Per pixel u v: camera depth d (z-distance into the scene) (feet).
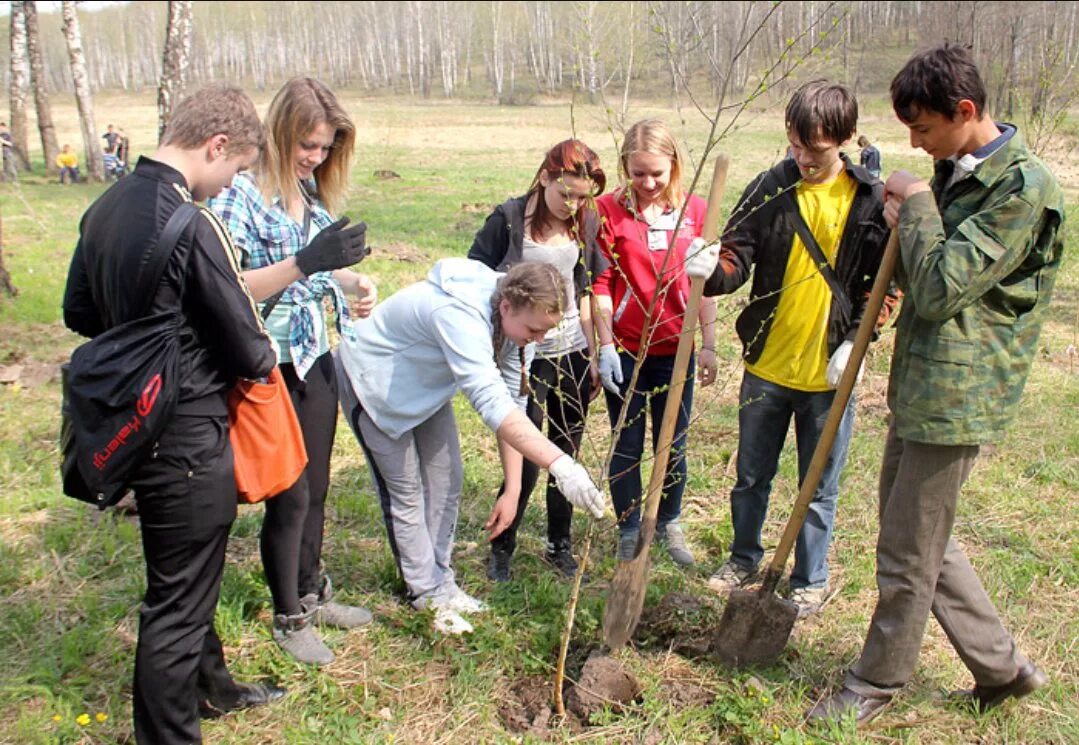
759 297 12.05
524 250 12.30
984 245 8.45
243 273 9.25
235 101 8.51
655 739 9.94
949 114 8.61
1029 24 88.02
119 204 8.16
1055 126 25.90
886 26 194.70
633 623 10.71
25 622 11.78
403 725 10.19
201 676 9.90
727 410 19.85
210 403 8.57
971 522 14.92
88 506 15.05
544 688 10.74
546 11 257.14
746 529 13.04
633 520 13.83
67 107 233.14
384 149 103.50
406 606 12.41
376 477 11.75
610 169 43.68
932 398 9.11
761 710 10.27
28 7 81.20
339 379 11.85
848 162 11.48
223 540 9.04
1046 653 11.48
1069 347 23.67
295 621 11.14
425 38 314.14
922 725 10.23
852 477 16.60
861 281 11.69
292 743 9.78
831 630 12.05
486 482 16.52
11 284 28.96
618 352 13.33
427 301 10.62
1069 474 16.62
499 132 132.57
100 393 7.99
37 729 9.81
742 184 52.06
